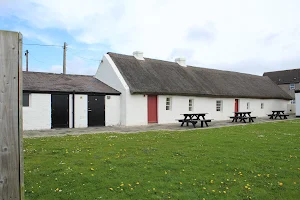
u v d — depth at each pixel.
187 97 22.33
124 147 8.66
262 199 4.32
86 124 16.98
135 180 5.14
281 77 50.53
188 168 6.01
